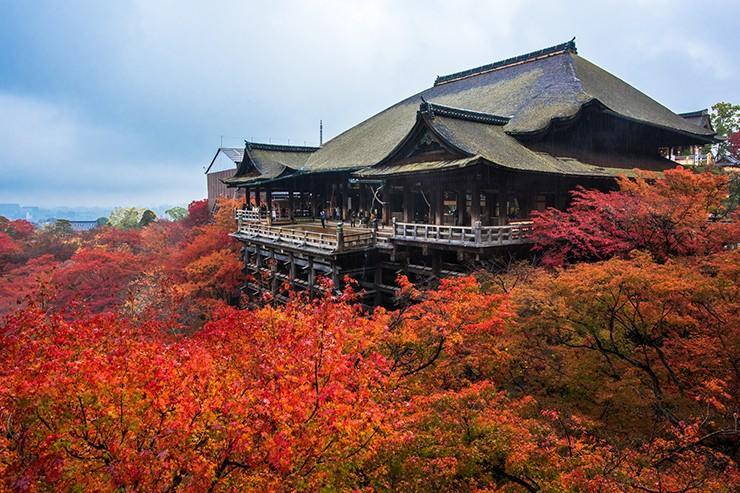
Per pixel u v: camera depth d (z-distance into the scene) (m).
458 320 10.99
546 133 26.30
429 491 7.93
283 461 6.25
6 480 5.80
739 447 10.09
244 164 43.97
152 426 6.27
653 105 36.50
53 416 6.48
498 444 8.30
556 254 18.95
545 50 37.97
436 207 23.50
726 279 11.58
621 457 8.43
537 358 12.07
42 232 59.66
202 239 38.00
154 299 26.06
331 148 42.69
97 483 5.96
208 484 6.12
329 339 8.30
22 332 8.98
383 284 27.84
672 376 11.26
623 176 20.84
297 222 38.72
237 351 9.59
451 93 42.09
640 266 12.95
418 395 10.09
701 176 18.27
